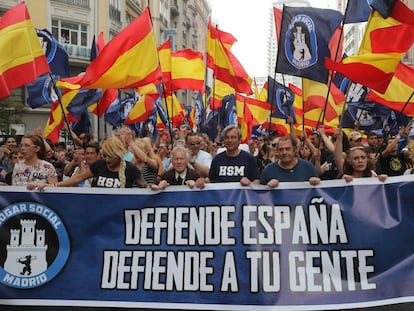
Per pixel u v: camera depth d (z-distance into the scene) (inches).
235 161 213.3
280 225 179.2
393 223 176.1
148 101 417.1
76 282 182.9
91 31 1256.8
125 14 1489.9
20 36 226.8
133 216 185.5
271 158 364.5
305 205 179.6
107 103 374.3
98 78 255.1
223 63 392.5
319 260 176.1
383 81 226.4
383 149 305.6
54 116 370.3
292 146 190.9
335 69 228.4
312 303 172.9
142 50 258.5
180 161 217.3
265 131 613.0
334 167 261.4
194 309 177.2
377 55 224.4
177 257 181.0
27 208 187.3
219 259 179.3
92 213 186.4
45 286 183.8
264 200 181.2
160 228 183.8
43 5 1144.2
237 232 180.2
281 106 450.6
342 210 177.8
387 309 195.3
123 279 181.8
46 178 211.3
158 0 1911.9
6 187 187.2
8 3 1080.8
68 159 422.6
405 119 351.6
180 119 593.3
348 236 176.6
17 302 183.6
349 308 171.3
